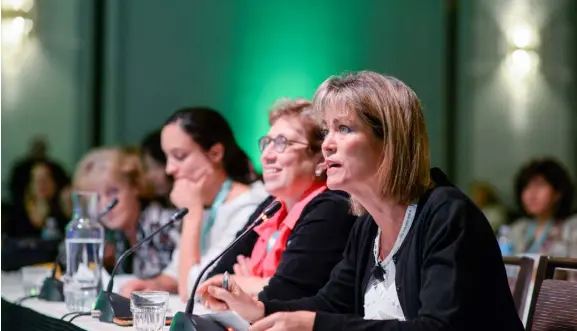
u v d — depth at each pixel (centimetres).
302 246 543
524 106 1694
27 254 916
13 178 1222
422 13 1709
